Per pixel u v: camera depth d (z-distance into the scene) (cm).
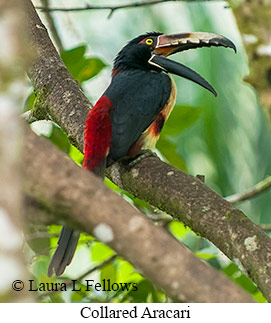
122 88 1006
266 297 667
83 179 458
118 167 922
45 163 455
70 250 781
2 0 468
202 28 1531
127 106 977
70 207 455
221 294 447
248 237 711
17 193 437
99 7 1102
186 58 1545
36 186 455
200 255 997
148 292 951
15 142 439
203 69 1538
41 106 991
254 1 816
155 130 1014
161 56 1070
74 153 1094
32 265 997
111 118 954
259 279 680
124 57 1098
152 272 452
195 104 1509
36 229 1005
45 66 999
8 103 453
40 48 1013
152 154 952
